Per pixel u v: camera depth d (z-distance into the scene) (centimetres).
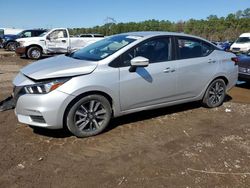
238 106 669
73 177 355
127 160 399
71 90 434
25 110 438
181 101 577
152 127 519
